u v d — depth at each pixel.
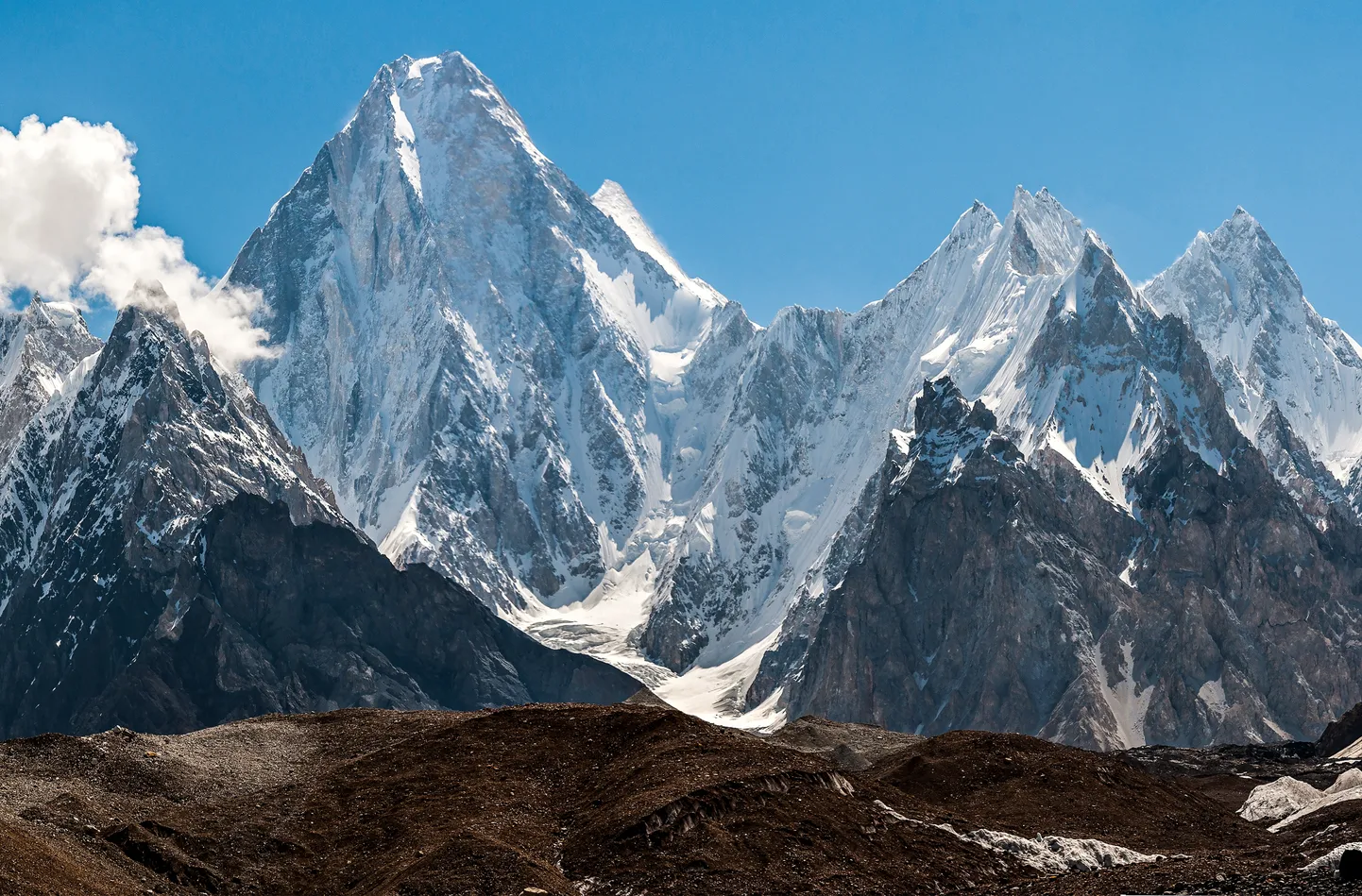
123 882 119.69
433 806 137.38
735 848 126.31
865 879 124.06
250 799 142.00
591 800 136.75
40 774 142.62
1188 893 101.62
